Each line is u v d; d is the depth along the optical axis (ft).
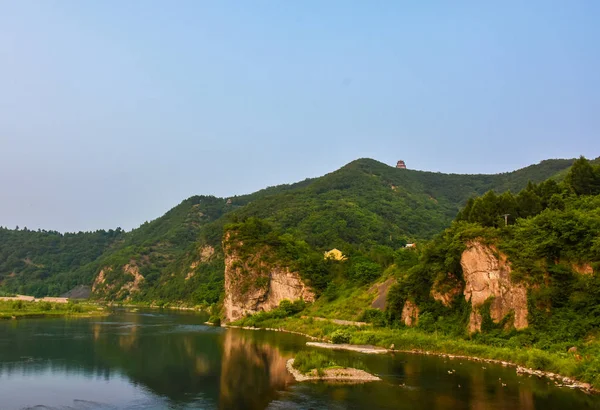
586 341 179.22
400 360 203.51
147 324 416.87
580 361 161.89
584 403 132.46
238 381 173.58
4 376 186.29
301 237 590.55
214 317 433.07
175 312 609.01
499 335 209.05
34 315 485.56
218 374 187.01
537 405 131.85
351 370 176.14
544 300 198.80
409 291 269.64
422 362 198.18
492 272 221.46
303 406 136.98
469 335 223.71
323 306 372.17
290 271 415.23
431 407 133.28
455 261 248.32
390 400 140.87
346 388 156.66
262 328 373.20
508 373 172.65
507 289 213.87
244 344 272.72
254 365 205.16
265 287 423.64
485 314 218.38
